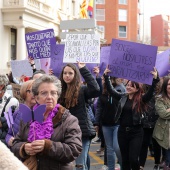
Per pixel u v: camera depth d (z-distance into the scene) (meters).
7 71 20.52
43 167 3.19
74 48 6.34
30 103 4.39
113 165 6.43
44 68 7.42
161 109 6.07
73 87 5.08
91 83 5.11
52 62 7.02
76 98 5.07
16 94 6.27
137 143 5.53
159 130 6.21
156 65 7.89
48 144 3.10
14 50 22.84
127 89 5.61
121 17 62.88
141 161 6.89
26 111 3.28
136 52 5.88
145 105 5.64
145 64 5.81
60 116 3.28
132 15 64.38
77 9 34.66
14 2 21.11
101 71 7.54
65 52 6.36
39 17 23.47
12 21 21.19
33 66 7.44
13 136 4.14
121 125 5.65
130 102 5.61
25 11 21.08
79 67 5.18
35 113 3.24
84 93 5.14
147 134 6.91
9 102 5.09
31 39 7.36
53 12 27.06
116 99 6.03
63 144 3.16
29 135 3.28
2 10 21.03
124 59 5.93
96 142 10.97
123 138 5.64
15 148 3.25
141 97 5.60
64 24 9.95
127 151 5.68
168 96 6.22
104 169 6.98
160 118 6.24
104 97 6.52
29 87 4.36
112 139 6.43
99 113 6.71
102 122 6.46
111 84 6.08
